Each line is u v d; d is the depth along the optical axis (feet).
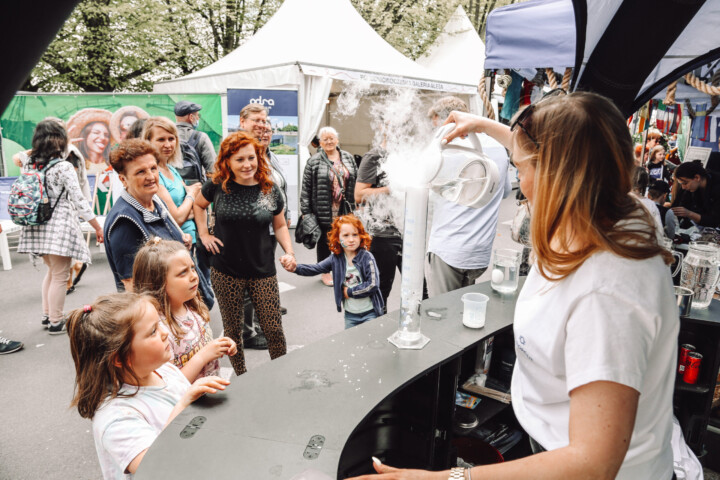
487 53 8.13
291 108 21.66
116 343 4.08
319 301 14.51
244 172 7.75
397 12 47.98
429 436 5.04
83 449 7.58
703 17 6.75
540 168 2.66
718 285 8.16
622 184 2.55
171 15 40.93
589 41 7.20
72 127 20.65
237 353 8.54
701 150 16.12
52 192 11.22
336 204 14.65
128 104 21.26
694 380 7.01
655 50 6.81
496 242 22.62
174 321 5.87
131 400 4.25
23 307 13.87
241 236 8.03
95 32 38.11
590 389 2.29
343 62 23.32
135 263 5.91
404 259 4.79
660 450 2.87
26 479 6.86
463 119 4.54
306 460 3.22
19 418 8.39
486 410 6.45
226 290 8.31
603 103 2.56
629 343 2.29
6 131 20.77
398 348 4.90
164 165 9.92
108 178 21.31
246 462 3.19
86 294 14.94
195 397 3.94
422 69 27.89
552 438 3.10
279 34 24.91
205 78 25.08
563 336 2.59
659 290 2.43
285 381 4.23
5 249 17.38
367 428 5.18
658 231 2.68
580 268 2.52
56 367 10.30
